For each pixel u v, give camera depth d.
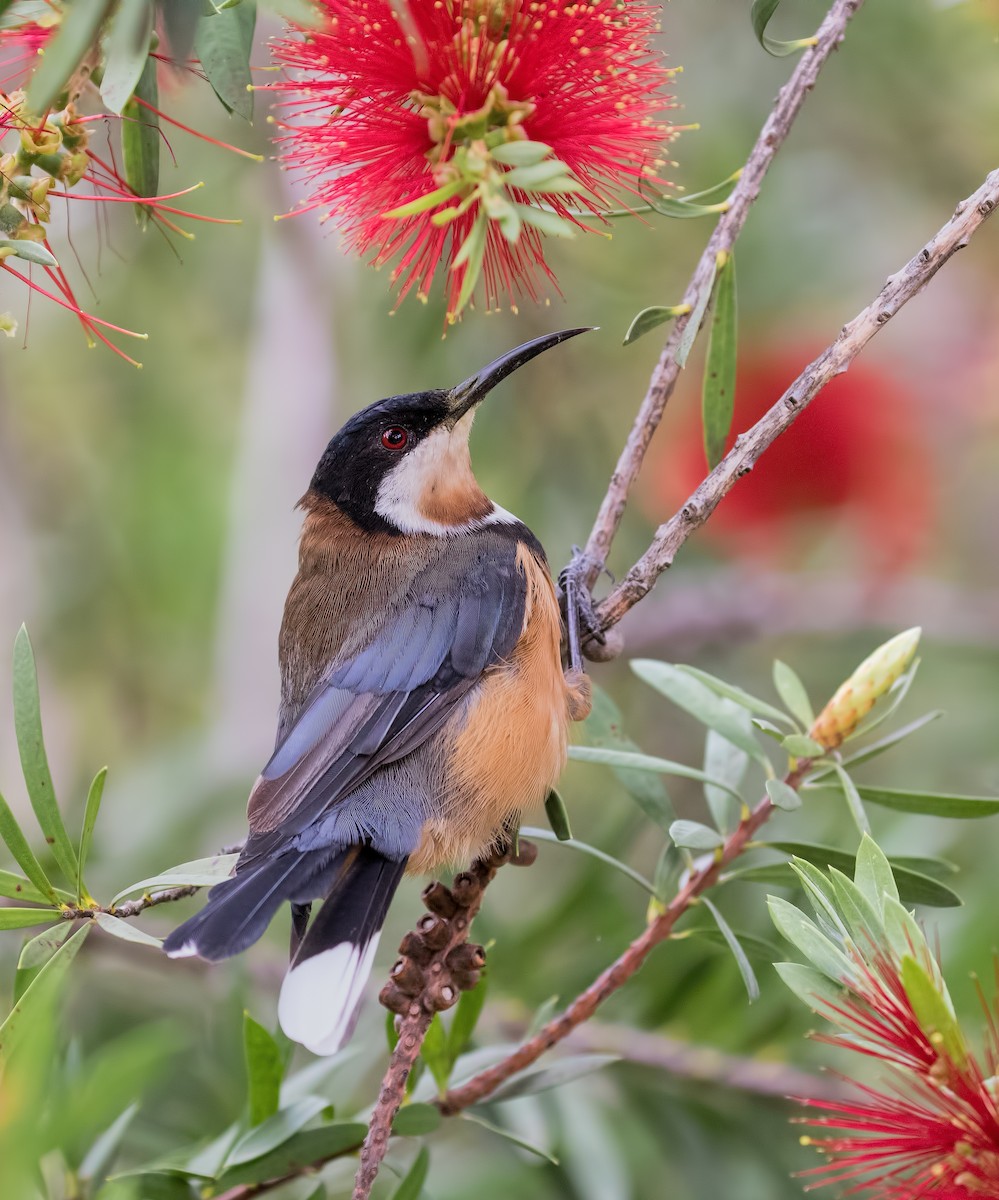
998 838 10.30
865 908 5.55
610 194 6.99
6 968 10.02
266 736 13.90
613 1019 9.18
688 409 14.12
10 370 15.89
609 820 9.89
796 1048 8.94
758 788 12.27
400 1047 6.48
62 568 15.92
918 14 13.92
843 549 15.07
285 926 11.97
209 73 6.38
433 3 6.41
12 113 6.20
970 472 15.83
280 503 14.28
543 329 13.70
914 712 14.03
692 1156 8.96
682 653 14.97
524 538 9.29
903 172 14.95
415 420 9.27
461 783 8.05
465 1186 10.17
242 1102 9.17
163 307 15.59
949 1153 5.31
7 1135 4.85
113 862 12.67
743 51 14.01
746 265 14.00
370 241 6.81
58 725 14.97
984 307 15.40
